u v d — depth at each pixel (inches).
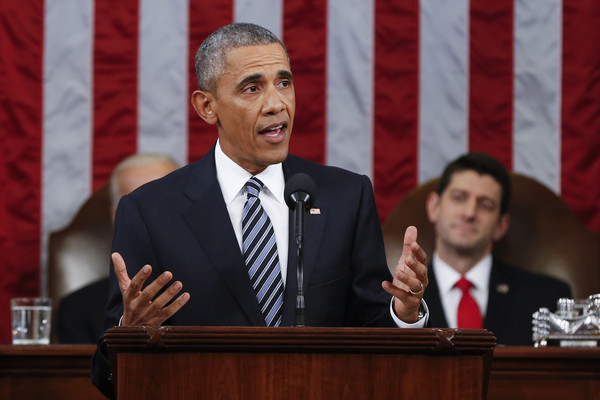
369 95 826.2
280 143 410.6
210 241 411.8
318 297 406.6
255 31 414.9
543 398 505.7
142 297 346.3
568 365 505.0
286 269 413.4
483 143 823.7
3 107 816.9
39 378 508.4
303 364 316.8
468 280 718.5
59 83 823.1
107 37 827.4
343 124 824.3
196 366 317.1
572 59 825.5
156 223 416.5
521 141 822.5
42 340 582.2
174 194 424.2
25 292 809.5
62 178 818.2
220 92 412.5
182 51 827.4
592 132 821.2
